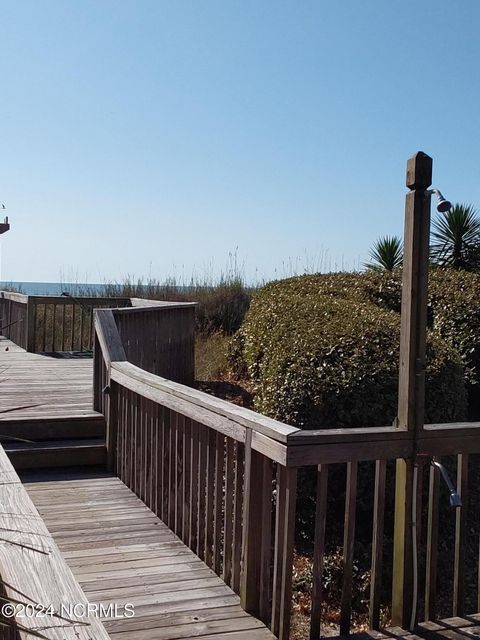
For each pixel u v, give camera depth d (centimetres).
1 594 147
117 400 540
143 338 752
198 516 368
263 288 915
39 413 583
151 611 299
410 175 284
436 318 739
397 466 291
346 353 518
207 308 1405
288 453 265
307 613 378
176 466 404
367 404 493
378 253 1097
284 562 272
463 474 295
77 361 984
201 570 348
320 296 748
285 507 273
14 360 983
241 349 970
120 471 525
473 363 709
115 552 370
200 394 368
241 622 292
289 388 507
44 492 481
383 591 411
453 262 953
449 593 430
